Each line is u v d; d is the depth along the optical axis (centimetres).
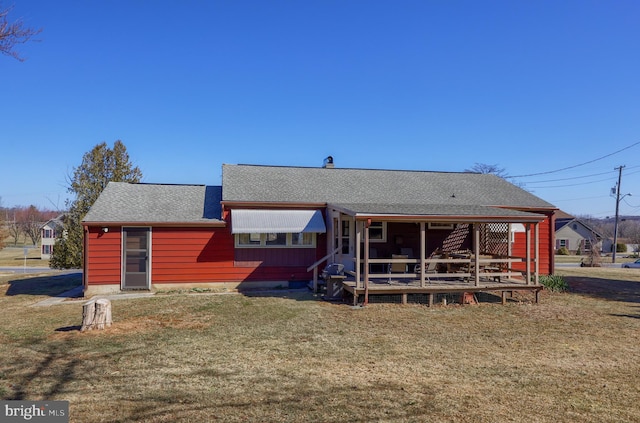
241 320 1276
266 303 1549
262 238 1950
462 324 1263
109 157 3084
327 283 1633
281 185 2145
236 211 1897
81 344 1004
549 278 1955
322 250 2003
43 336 1083
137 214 1895
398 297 1684
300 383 762
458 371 845
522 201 2216
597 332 1182
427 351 982
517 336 1132
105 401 670
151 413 627
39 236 9256
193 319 1287
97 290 1819
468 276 1664
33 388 724
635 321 1321
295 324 1230
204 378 782
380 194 2142
